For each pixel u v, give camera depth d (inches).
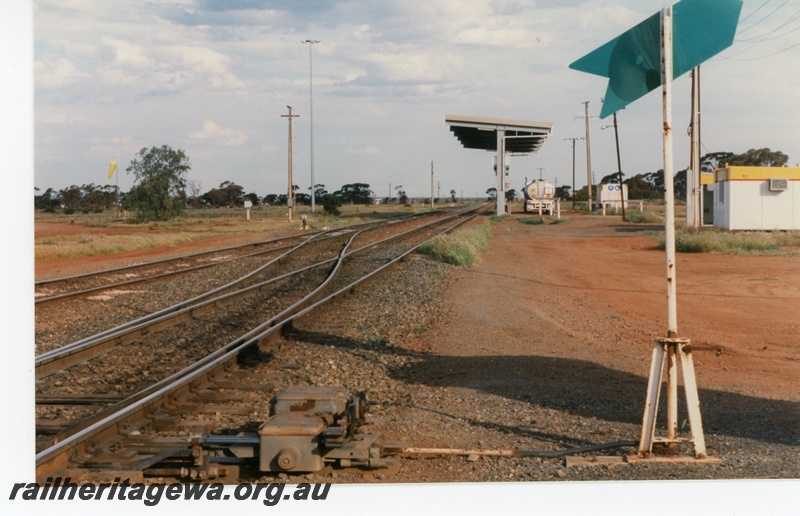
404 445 266.8
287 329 497.0
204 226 2145.7
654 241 1332.4
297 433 242.7
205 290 740.0
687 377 263.6
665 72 260.1
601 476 248.4
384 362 422.0
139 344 468.1
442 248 1027.9
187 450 251.6
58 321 560.7
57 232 1813.5
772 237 1321.4
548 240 1430.9
